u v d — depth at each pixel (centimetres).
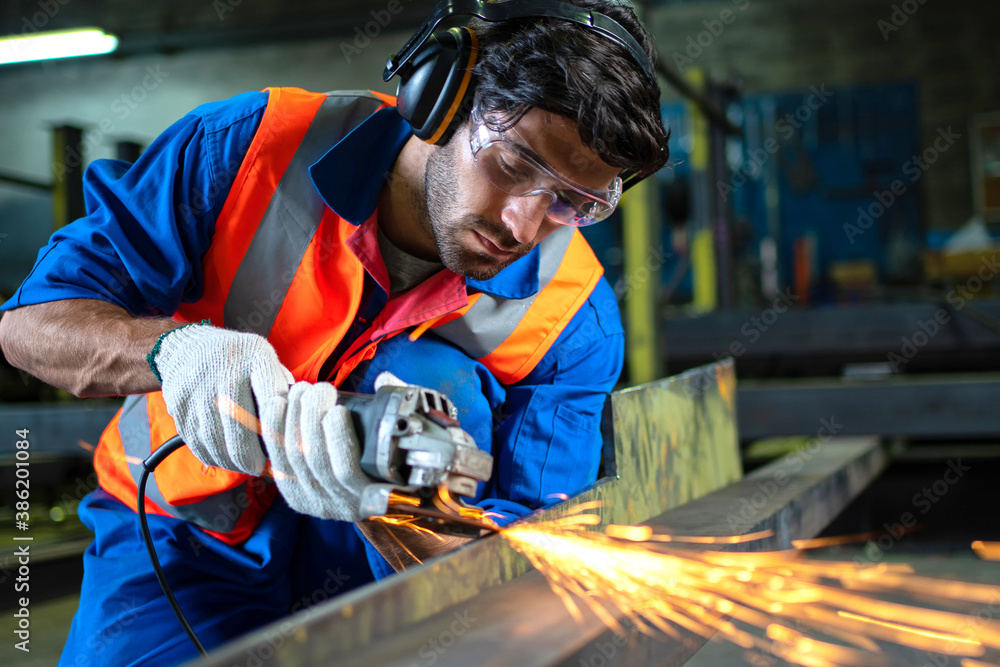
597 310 142
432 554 114
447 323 133
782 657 164
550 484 129
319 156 118
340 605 65
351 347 127
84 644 119
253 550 128
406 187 118
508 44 99
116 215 112
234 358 91
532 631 69
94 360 99
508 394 142
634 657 78
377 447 84
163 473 124
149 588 122
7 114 1132
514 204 102
